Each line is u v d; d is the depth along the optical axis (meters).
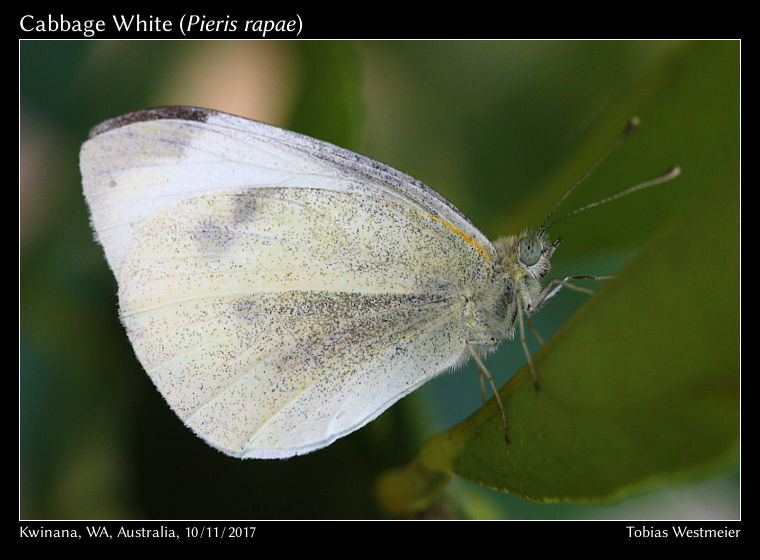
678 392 0.11
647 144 0.12
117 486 0.12
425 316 0.13
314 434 0.13
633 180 0.13
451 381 0.13
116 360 0.13
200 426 0.13
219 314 0.13
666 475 0.11
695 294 0.11
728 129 0.12
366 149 0.14
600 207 0.13
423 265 0.13
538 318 0.13
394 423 0.13
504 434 0.12
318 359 0.13
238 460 0.13
